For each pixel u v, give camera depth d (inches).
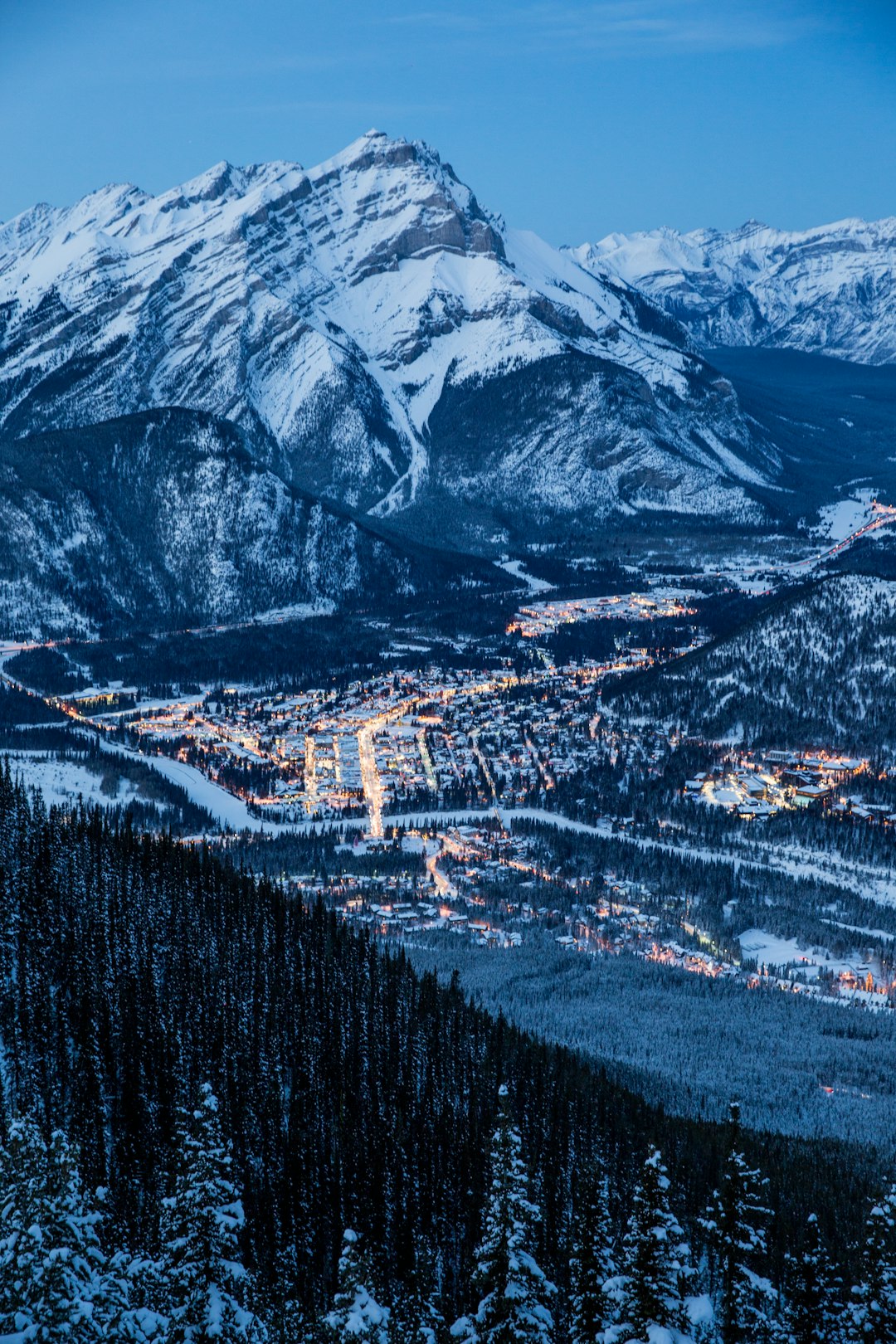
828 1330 4813.0
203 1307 4124.0
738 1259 4662.9
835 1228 6387.8
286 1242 6584.6
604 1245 4345.5
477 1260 4340.6
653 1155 4013.3
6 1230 3558.1
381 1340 3934.5
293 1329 4923.7
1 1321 3383.4
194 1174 4404.5
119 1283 3700.8
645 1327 3777.1
